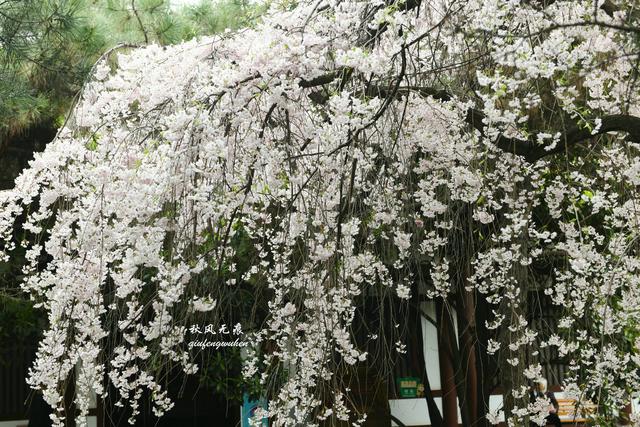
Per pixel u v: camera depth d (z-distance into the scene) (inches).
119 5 229.3
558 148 141.1
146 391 314.3
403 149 160.4
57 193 144.3
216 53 148.9
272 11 169.3
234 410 322.0
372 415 303.6
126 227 138.2
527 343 177.5
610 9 143.1
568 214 207.6
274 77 134.1
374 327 279.1
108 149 142.7
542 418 175.0
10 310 253.1
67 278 141.1
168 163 130.9
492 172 175.3
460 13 147.3
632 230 157.8
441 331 251.6
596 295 165.0
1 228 147.9
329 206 151.0
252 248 207.5
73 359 149.5
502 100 152.5
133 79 149.9
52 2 205.2
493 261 178.7
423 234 207.5
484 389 245.1
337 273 152.3
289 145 143.1
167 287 136.2
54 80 224.4
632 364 210.1
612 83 175.3
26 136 259.0
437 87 164.4
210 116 137.0
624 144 173.3
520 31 138.7
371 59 127.2
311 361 155.9
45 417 273.4
